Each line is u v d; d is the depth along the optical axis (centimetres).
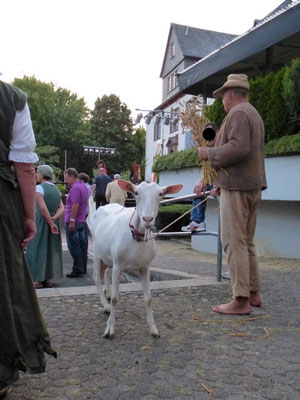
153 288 486
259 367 284
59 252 596
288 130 729
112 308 340
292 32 689
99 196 1329
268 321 376
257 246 810
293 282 526
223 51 887
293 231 743
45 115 4603
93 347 316
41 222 572
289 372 277
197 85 1233
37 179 593
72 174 664
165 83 3366
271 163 724
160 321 377
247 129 379
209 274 601
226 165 389
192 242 994
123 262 343
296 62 657
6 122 219
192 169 1002
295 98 668
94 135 4816
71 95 5331
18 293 223
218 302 436
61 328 355
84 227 671
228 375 272
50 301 433
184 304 427
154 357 299
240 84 403
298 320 378
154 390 252
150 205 317
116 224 366
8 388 244
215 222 909
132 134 4969
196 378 268
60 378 265
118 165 4775
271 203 779
